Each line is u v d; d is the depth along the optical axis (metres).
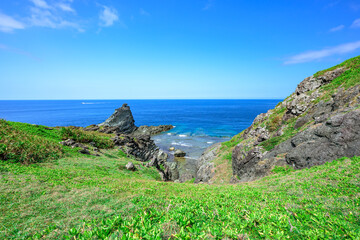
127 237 5.49
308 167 18.17
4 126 24.94
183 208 8.21
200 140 81.94
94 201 10.85
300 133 22.34
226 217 7.68
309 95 29.92
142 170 31.30
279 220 7.07
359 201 9.20
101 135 49.94
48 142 26.73
